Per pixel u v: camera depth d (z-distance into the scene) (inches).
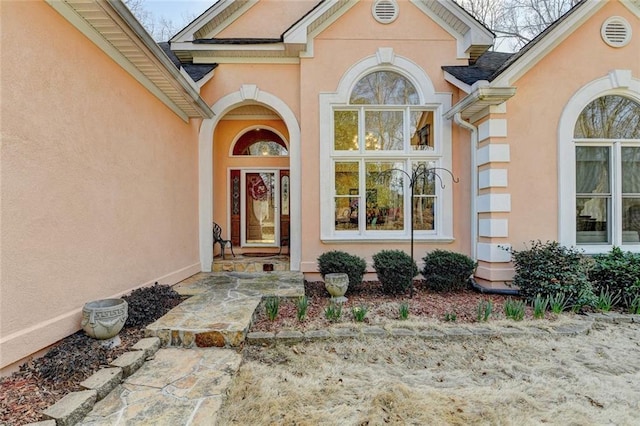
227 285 255.8
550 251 231.3
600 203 265.0
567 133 258.1
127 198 192.9
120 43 173.8
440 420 114.3
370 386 134.7
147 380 128.2
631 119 263.0
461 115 280.7
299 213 311.4
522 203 257.9
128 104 194.5
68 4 142.8
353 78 302.2
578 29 256.8
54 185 137.2
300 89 307.4
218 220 385.1
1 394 105.8
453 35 305.9
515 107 257.3
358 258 262.8
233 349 160.4
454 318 195.6
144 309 175.2
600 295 221.6
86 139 157.2
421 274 271.6
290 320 196.7
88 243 158.1
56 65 138.8
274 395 127.5
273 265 320.2
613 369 148.7
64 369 118.0
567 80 257.6
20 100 121.5
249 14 343.3
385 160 306.0
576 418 115.5
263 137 400.8
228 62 312.8
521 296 238.5
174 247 258.7
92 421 102.8
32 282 125.7
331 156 301.6
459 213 302.4
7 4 116.6
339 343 172.6
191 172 295.6
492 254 257.0
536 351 164.7
